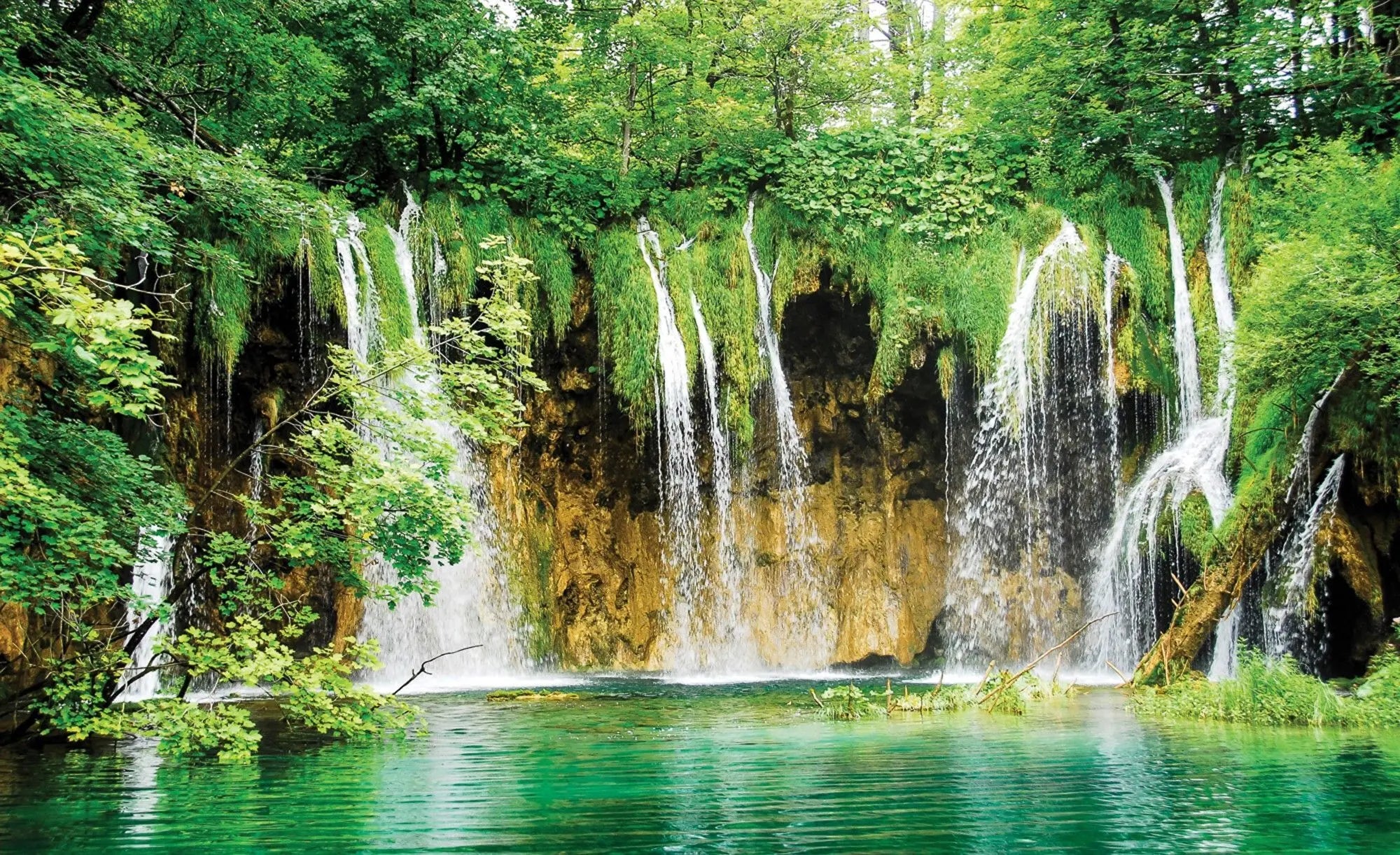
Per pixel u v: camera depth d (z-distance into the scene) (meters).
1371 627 15.12
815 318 22.23
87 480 10.38
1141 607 19.09
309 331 18.61
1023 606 20.77
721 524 21.55
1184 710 12.16
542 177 21.19
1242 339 15.82
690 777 8.38
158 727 8.97
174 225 16.91
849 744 10.03
